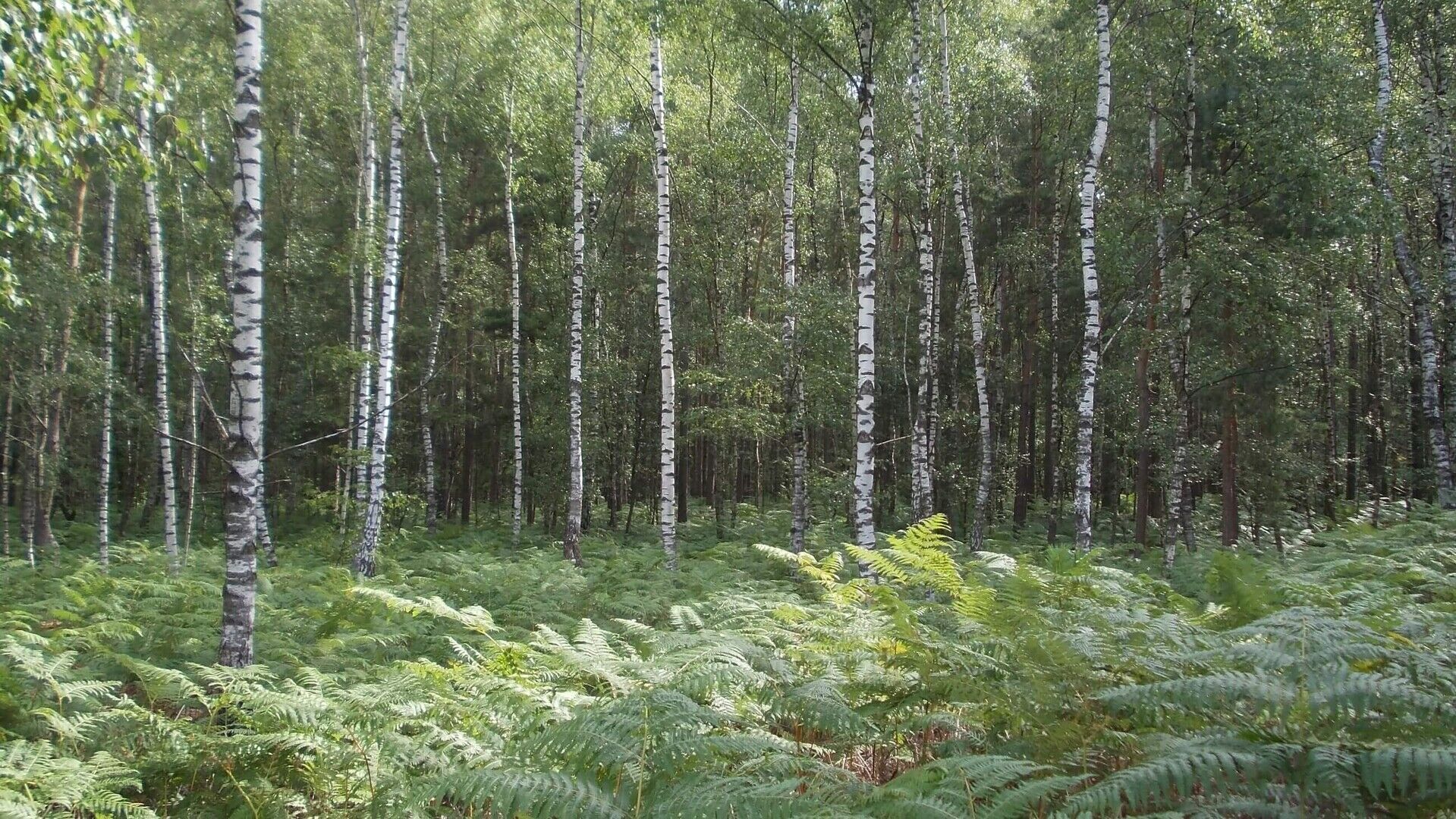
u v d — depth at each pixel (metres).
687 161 26.03
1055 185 24.05
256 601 10.48
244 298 7.04
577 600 11.30
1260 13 15.90
